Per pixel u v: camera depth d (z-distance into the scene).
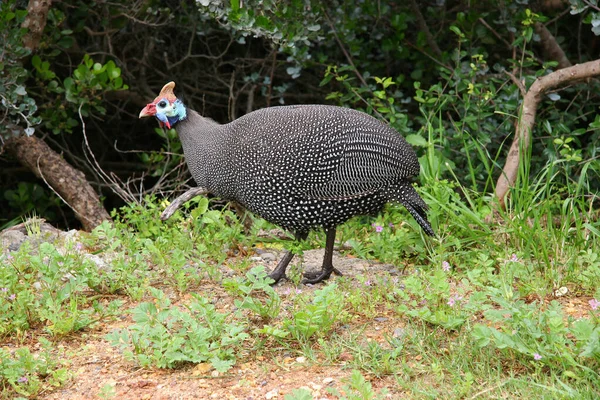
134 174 10.60
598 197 8.27
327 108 6.44
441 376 4.97
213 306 5.54
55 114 9.76
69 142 11.62
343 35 9.91
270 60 10.95
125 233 7.57
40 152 9.42
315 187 6.30
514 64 9.58
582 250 7.03
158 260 6.82
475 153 9.50
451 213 7.39
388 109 9.19
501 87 9.41
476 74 9.54
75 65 10.84
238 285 5.93
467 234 7.57
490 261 6.39
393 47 10.14
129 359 5.24
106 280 6.56
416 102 10.95
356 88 9.72
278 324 5.80
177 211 7.85
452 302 5.64
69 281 6.12
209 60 11.69
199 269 6.98
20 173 11.30
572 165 8.65
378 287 6.40
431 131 8.47
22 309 5.86
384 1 10.27
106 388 4.87
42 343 5.38
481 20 9.95
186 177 10.69
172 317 5.80
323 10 9.35
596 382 4.75
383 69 10.88
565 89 9.54
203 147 6.64
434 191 7.66
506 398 4.77
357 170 6.28
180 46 11.59
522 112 8.64
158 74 11.59
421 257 7.36
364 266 7.14
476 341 5.30
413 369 5.15
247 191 6.48
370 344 5.38
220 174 6.56
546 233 7.38
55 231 7.93
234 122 6.58
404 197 6.52
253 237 7.73
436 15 10.54
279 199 6.39
